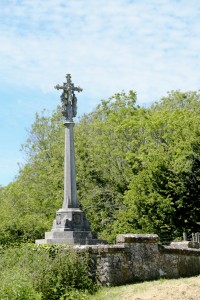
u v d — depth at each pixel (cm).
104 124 3438
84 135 3497
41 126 3809
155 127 3158
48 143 3772
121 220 3056
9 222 2778
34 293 1361
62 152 3459
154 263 1697
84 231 2170
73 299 1451
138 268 1661
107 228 3212
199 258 1867
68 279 1534
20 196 3416
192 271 1816
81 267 1579
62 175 3338
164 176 2989
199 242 2177
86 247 1623
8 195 3519
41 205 3325
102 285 1588
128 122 3216
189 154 2964
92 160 3381
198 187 2989
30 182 3538
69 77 2384
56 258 1570
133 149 3312
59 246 1652
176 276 1742
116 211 3250
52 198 3291
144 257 1683
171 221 2930
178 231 2906
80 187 3341
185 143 2995
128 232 2997
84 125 3703
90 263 1616
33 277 1468
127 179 3250
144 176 3008
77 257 1603
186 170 2912
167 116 3172
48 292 1466
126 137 3359
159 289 1437
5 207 3344
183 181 2988
